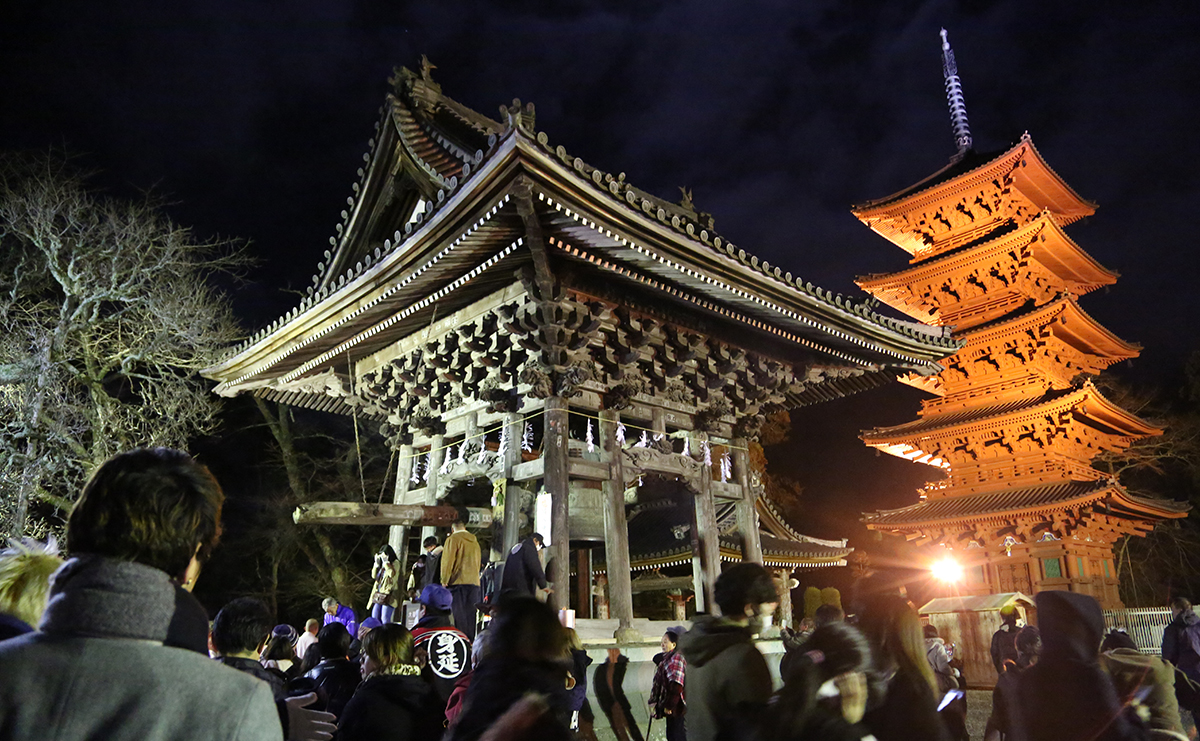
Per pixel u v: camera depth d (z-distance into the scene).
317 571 31.31
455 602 10.62
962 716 6.05
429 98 15.73
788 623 22.52
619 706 11.10
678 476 13.86
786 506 44.66
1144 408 44.44
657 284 11.95
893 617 4.12
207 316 23.86
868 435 35.09
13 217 21.11
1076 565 28.31
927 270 35.75
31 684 1.69
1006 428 31.81
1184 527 40.16
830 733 2.97
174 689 1.79
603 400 12.95
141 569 1.93
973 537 31.38
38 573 3.04
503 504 12.40
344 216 15.98
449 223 10.06
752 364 15.17
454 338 13.52
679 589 21.27
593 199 9.52
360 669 6.46
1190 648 9.82
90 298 21.59
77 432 21.17
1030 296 33.47
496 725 2.81
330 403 17.44
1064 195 35.56
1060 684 3.65
